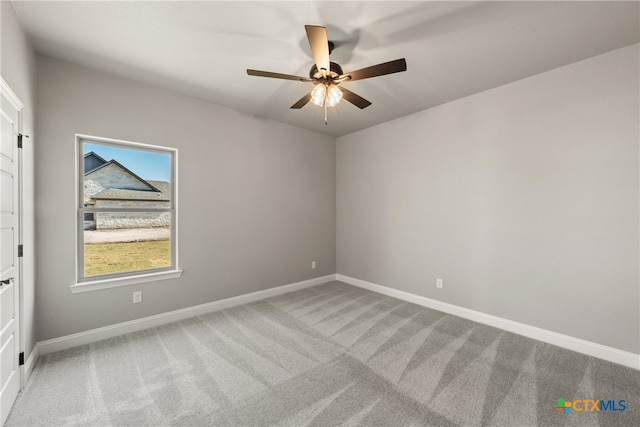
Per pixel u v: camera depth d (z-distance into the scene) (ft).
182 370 6.75
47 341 7.42
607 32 6.36
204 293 10.42
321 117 12.14
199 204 10.26
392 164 12.47
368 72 6.18
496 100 9.18
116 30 6.37
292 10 5.71
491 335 8.64
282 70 8.20
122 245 8.91
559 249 7.98
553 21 6.02
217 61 7.71
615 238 7.13
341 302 11.69
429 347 7.89
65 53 7.28
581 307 7.63
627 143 6.94
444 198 10.62
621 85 7.00
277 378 6.46
